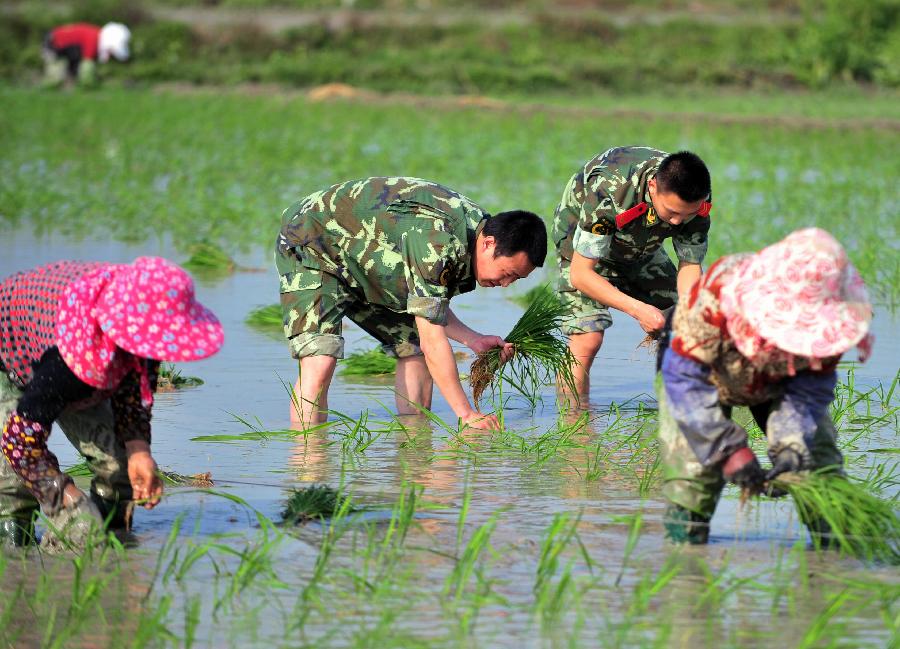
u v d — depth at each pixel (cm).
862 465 2253
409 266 2417
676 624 1556
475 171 7331
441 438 2502
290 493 2120
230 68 14075
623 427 2586
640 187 2567
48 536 1825
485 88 13112
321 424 2583
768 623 1559
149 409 1759
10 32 14588
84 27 12525
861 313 1527
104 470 1864
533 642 1503
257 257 4941
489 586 1667
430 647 1489
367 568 1738
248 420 2644
